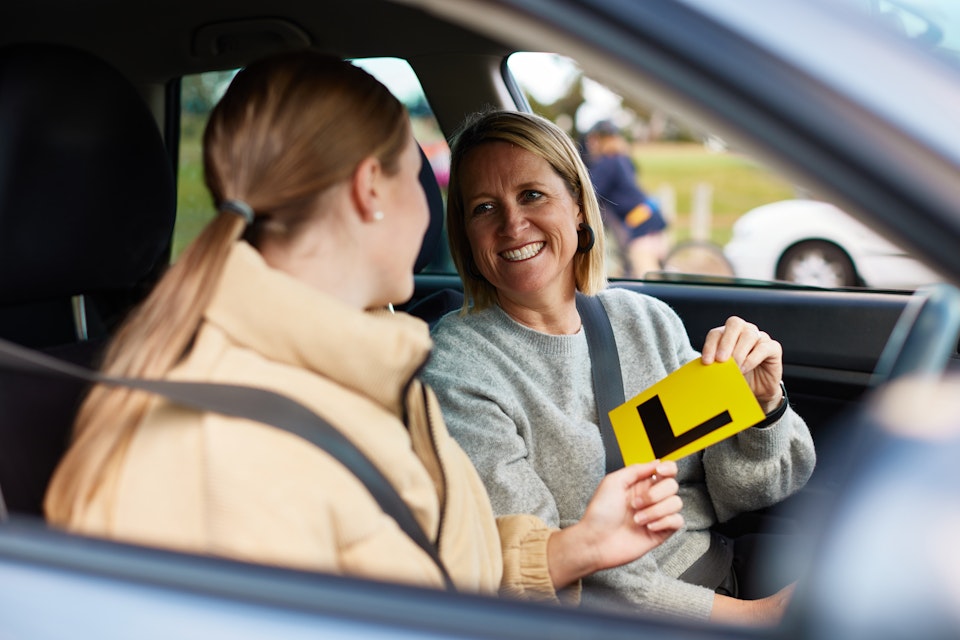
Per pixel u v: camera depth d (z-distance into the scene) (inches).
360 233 43.9
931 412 31.2
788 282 101.8
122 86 61.6
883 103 32.7
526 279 71.6
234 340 40.8
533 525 59.1
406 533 41.4
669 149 430.6
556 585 57.9
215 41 87.7
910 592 27.5
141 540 38.0
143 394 40.2
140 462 38.9
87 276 62.4
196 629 34.5
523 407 71.9
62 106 58.6
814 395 97.9
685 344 80.0
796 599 30.5
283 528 37.1
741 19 33.8
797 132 32.6
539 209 71.2
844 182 32.3
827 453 93.3
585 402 73.9
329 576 35.8
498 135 71.0
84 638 35.2
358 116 43.1
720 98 33.3
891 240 32.2
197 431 38.7
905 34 35.9
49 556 37.8
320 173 42.1
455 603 34.4
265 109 42.1
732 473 75.0
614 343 75.6
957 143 32.1
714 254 193.8
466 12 36.7
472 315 75.2
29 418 52.8
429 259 93.0
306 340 40.4
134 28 84.5
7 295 59.8
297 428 39.0
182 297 40.8
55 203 59.0
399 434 43.3
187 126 94.1
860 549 28.4
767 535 79.4
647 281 106.9
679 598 67.5
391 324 42.6
